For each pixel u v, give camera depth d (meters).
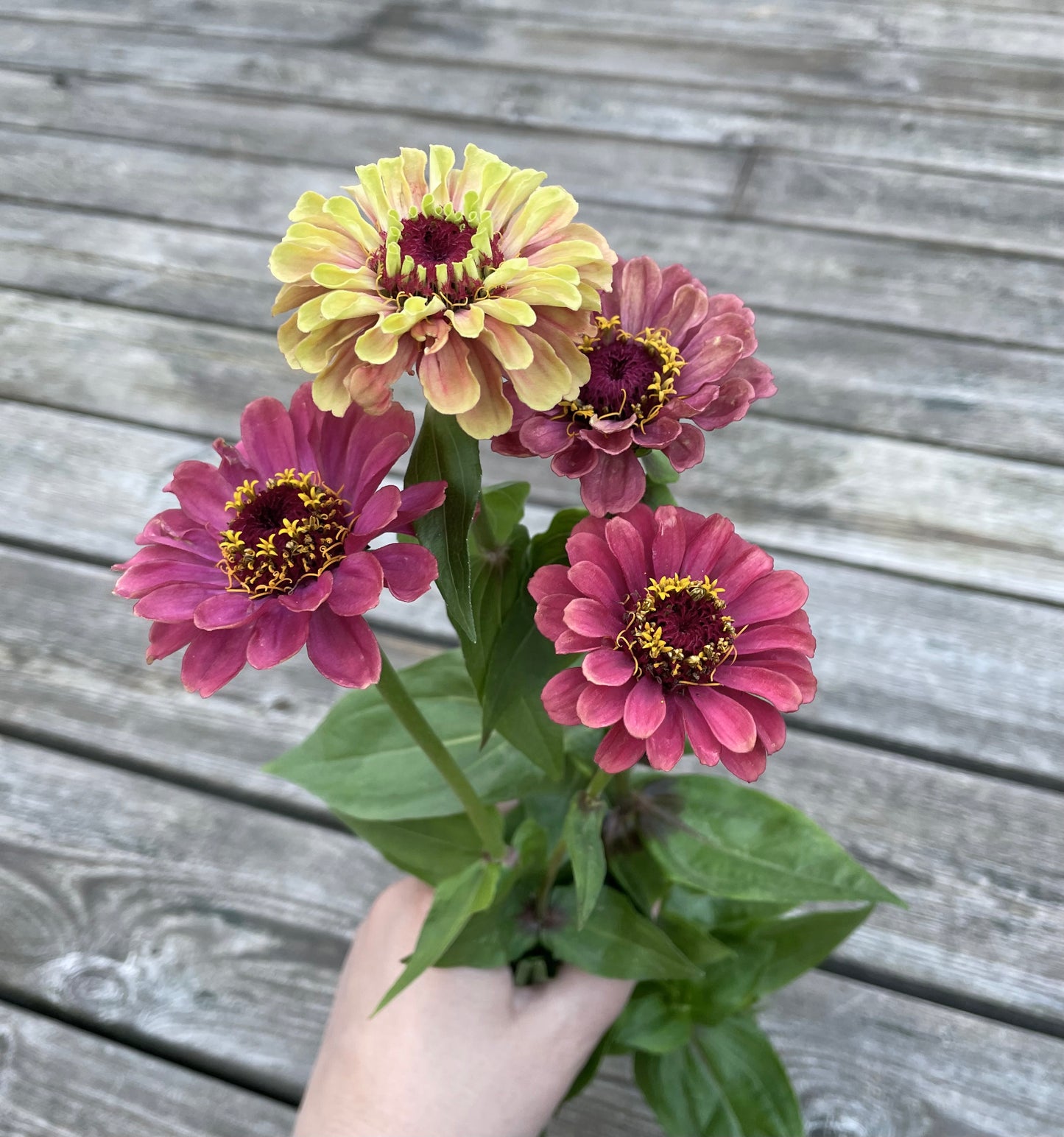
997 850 0.44
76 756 0.49
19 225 0.66
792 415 0.56
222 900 0.45
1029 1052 0.40
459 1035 0.32
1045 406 0.55
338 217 0.23
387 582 0.23
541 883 0.33
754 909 0.36
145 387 0.59
